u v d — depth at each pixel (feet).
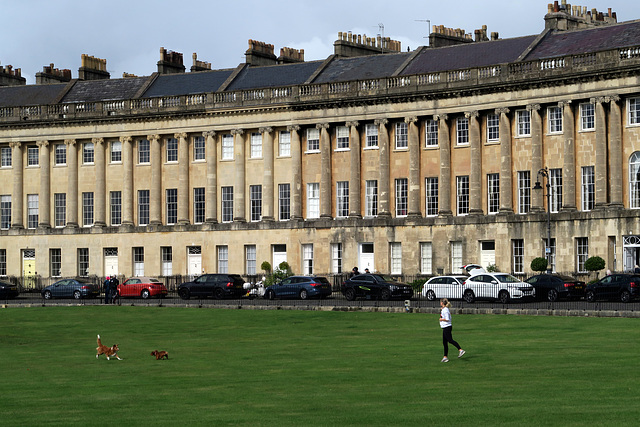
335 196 338.34
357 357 157.17
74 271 371.76
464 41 356.38
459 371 138.21
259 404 116.06
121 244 365.61
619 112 288.10
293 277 294.25
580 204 296.10
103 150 369.91
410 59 335.47
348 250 331.57
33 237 377.09
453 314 221.87
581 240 293.02
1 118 378.73
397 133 328.70
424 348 165.68
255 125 347.97
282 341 184.55
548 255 276.82
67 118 370.73
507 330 186.60
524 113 306.76
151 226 361.51
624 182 288.30
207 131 354.74
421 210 323.98
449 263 315.58
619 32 300.81
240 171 351.05
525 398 114.73
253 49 370.53
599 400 112.27
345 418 105.91
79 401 120.78
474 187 312.29
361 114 330.75
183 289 312.09
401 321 210.79
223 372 144.46
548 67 297.94
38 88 394.93
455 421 102.63
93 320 234.38
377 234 327.06
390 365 146.82
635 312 200.23
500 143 309.01
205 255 353.92
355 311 237.04
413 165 322.75
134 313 249.34
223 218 356.18
